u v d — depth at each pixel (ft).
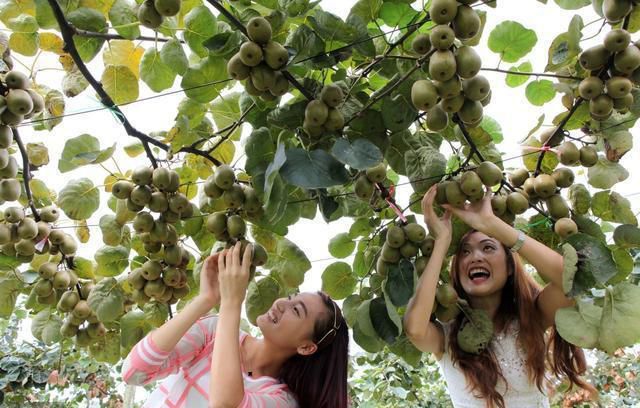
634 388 24.39
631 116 5.89
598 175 6.19
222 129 6.94
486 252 6.96
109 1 5.74
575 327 5.41
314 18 5.11
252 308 6.81
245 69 4.98
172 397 6.00
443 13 4.59
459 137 6.20
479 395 6.59
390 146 6.03
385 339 6.15
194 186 7.22
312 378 6.53
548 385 7.29
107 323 7.71
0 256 7.07
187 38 5.57
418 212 6.72
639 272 10.40
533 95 6.60
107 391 24.84
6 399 19.40
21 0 5.75
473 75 4.79
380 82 6.20
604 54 5.18
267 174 4.51
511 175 6.49
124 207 6.64
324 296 6.85
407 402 23.61
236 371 5.27
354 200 6.92
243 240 6.02
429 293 6.00
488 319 6.52
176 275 6.65
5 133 5.47
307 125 5.26
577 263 5.53
